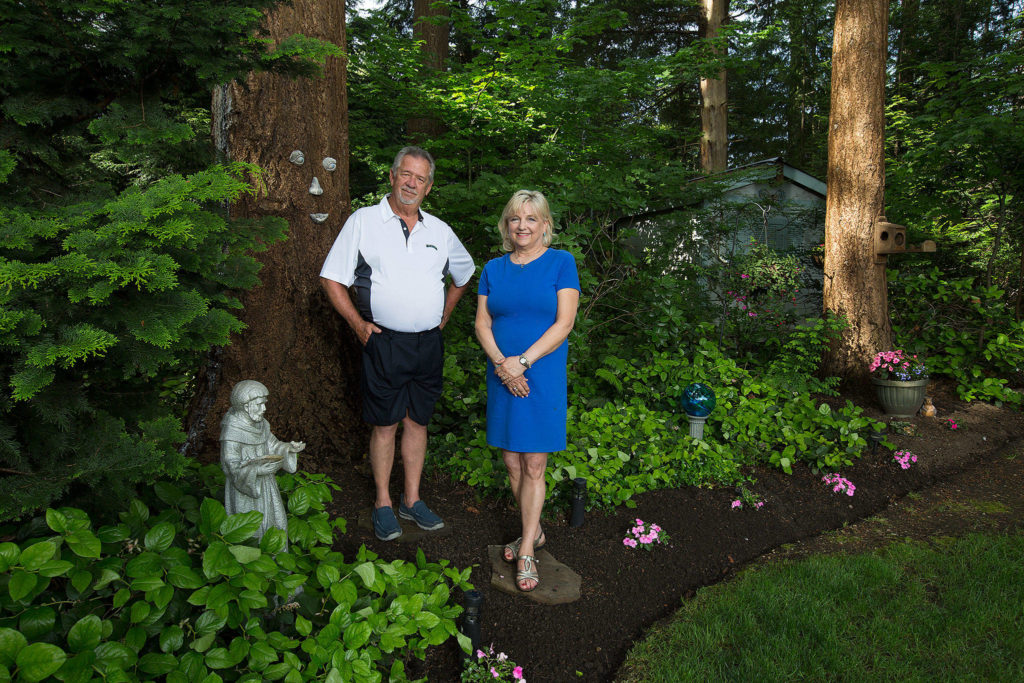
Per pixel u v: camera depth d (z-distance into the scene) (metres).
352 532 2.95
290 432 3.54
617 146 7.80
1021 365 6.74
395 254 2.77
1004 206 7.71
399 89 7.40
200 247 2.03
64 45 1.80
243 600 1.78
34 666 1.41
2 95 1.83
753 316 6.69
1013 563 3.22
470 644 2.19
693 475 4.11
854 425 4.78
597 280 5.70
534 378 2.65
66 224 1.71
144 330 1.74
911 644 2.58
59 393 1.80
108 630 1.60
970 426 5.71
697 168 16.47
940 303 7.53
